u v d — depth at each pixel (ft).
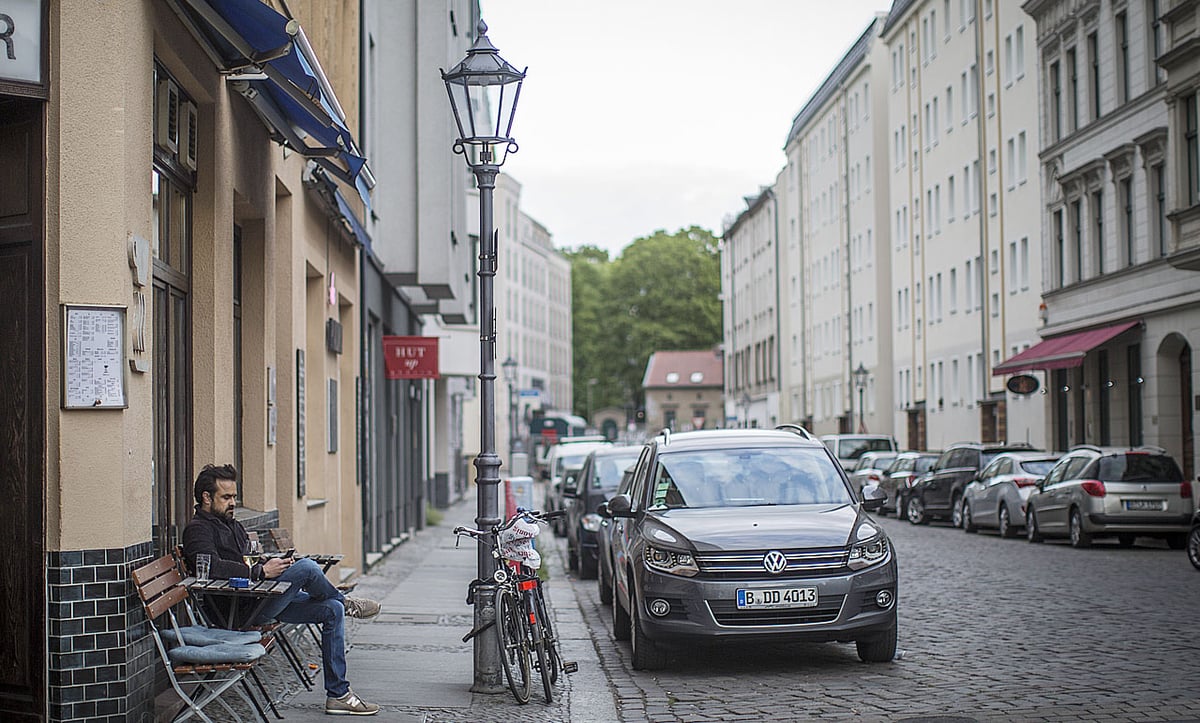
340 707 31.58
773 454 44.39
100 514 25.67
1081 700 32.63
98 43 26.13
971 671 37.45
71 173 25.86
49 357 25.66
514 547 35.06
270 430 43.42
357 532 70.74
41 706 25.40
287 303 49.83
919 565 73.97
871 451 159.63
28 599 25.54
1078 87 130.31
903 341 200.85
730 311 373.20
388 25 78.33
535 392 188.24
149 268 28.17
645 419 401.29
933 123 186.09
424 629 48.19
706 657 42.24
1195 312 104.88
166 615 31.55
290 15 44.19
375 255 74.38
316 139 40.40
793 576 37.73
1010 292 153.99
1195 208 95.35
